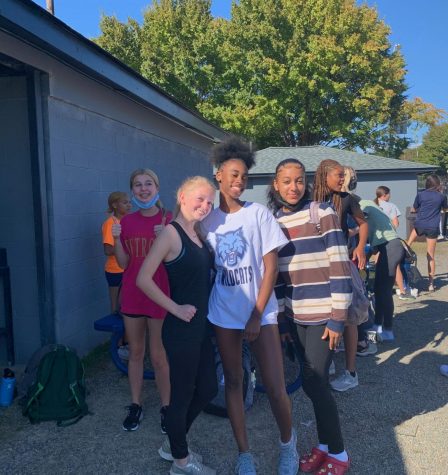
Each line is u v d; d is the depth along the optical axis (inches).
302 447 128.1
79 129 195.8
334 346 108.9
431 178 323.3
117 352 177.0
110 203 194.1
